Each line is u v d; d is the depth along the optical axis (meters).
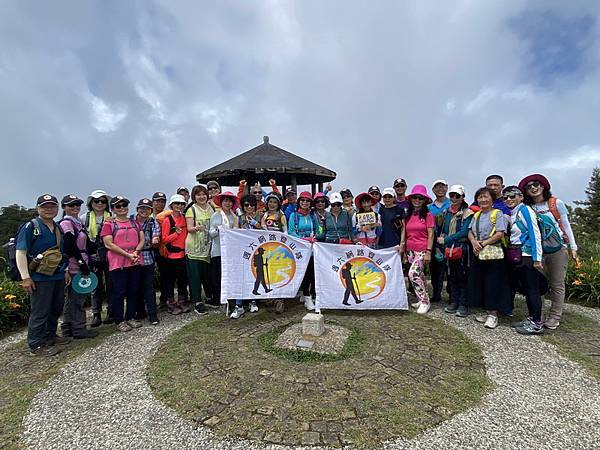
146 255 5.98
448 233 6.29
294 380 3.96
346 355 4.55
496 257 5.39
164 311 6.82
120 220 5.80
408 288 7.86
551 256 5.41
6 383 4.17
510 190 5.44
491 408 3.41
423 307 6.42
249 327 5.71
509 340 5.05
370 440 2.98
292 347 4.78
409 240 6.55
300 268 6.50
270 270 6.32
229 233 6.17
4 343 5.63
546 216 5.26
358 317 6.12
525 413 3.33
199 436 3.09
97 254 6.04
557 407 3.42
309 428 3.14
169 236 6.38
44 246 5.00
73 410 3.54
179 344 5.07
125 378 4.16
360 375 4.05
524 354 4.58
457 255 5.99
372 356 4.54
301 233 6.72
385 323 5.79
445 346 4.84
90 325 6.10
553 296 5.49
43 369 4.52
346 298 6.30
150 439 3.07
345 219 6.99
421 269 6.46
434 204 7.25
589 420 3.23
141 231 5.94
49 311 5.12
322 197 6.86
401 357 4.50
